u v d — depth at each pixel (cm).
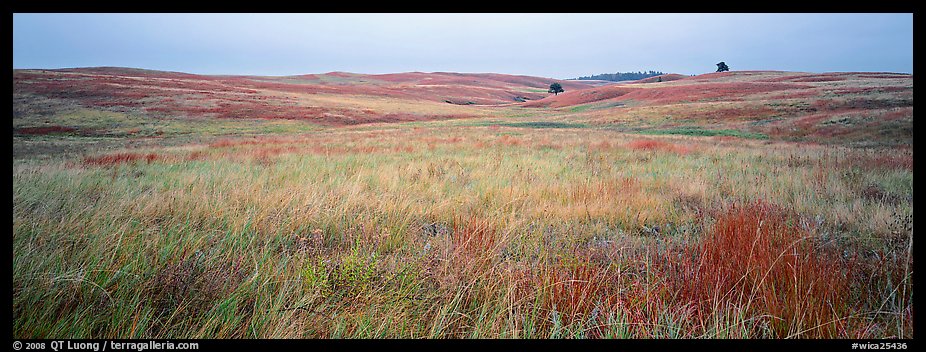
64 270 256
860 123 2567
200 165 1009
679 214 530
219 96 5938
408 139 2244
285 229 400
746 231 353
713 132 2981
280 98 6397
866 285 286
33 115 4062
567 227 450
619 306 249
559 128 3666
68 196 504
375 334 223
